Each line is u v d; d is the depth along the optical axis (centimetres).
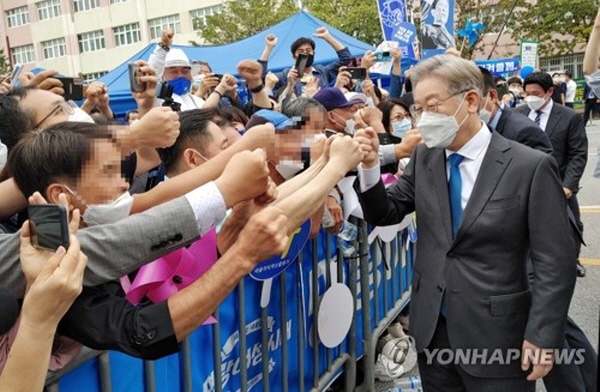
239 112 322
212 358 190
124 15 3450
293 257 217
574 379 264
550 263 183
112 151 130
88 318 116
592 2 2134
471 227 192
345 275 286
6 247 109
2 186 148
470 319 193
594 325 378
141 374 162
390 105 394
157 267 153
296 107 224
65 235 100
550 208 185
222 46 1065
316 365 256
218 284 120
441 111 191
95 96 315
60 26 3662
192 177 161
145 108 260
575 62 2722
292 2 2291
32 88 203
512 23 2283
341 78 484
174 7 3278
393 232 340
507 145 195
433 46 859
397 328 354
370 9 2059
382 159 294
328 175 156
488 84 311
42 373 99
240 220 154
